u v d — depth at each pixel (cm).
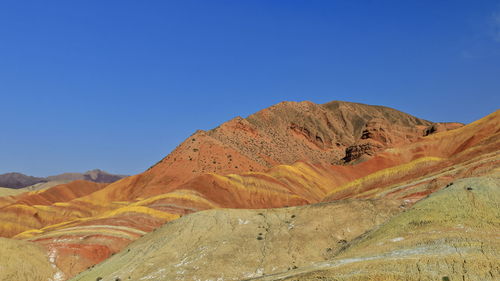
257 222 8325
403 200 8300
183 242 7931
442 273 4109
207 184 15475
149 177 18238
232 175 16362
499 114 16750
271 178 16588
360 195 12469
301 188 17162
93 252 9856
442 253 4578
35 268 9075
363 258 5119
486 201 5859
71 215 15725
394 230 5984
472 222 5531
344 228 7669
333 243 7375
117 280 7269
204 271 7031
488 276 3969
